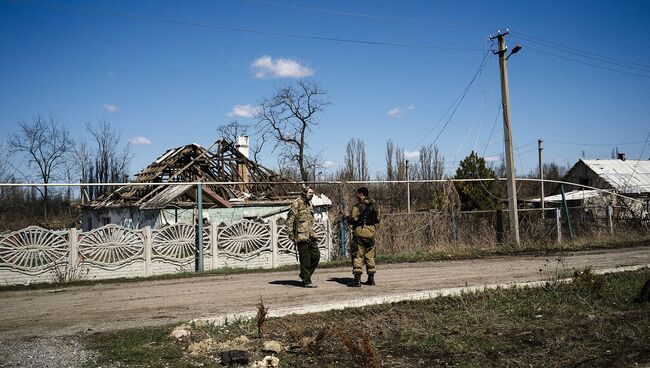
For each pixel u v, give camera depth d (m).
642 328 7.17
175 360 6.15
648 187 43.62
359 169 58.09
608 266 13.80
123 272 13.26
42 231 12.52
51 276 12.53
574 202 34.75
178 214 23.34
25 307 9.43
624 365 5.82
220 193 27.61
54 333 7.39
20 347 6.63
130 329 7.59
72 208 29.25
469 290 10.09
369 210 11.22
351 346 5.97
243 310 8.77
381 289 10.66
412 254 17.61
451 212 19.66
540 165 46.94
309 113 49.62
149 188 26.86
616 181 45.53
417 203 21.28
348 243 17.25
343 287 11.04
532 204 34.19
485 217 20.64
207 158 29.11
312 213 11.21
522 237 20.66
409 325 7.69
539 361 5.97
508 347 6.56
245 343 6.88
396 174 55.28
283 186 29.53
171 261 13.93
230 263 14.72
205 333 7.32
